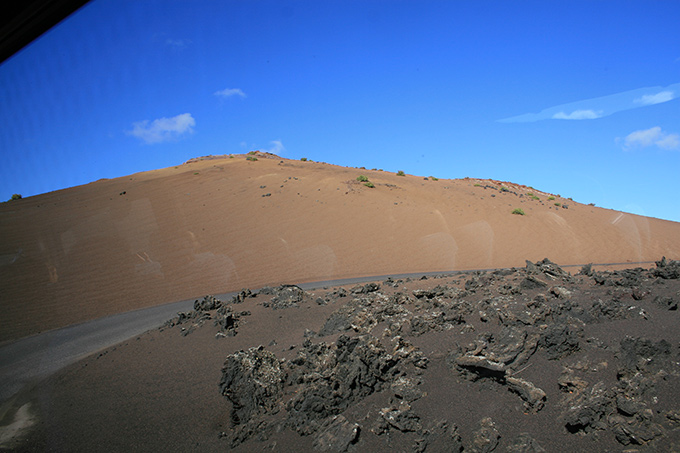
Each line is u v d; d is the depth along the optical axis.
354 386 4.78
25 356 9.63
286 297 10.67
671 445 3.24
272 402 5.12
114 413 5.54
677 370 4.11
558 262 32.34
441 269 27.48
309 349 6.18
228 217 34.84
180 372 6.64
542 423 3.88
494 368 4.46
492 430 3.83
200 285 20.89
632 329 5.31
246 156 77.06
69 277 20.56
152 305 16.81
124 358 7.87
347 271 25.59
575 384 4.23
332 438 4.16
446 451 3.75
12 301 16.80
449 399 4.45
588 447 3.50
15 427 5.52
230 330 8.36
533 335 5.14
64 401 6.18
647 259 34.94
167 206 36.59
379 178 59.59
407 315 7.05
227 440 4.62
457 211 45.59
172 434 4.86
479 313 6.45
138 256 24.73
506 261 31.33
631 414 3.67
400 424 4.14
